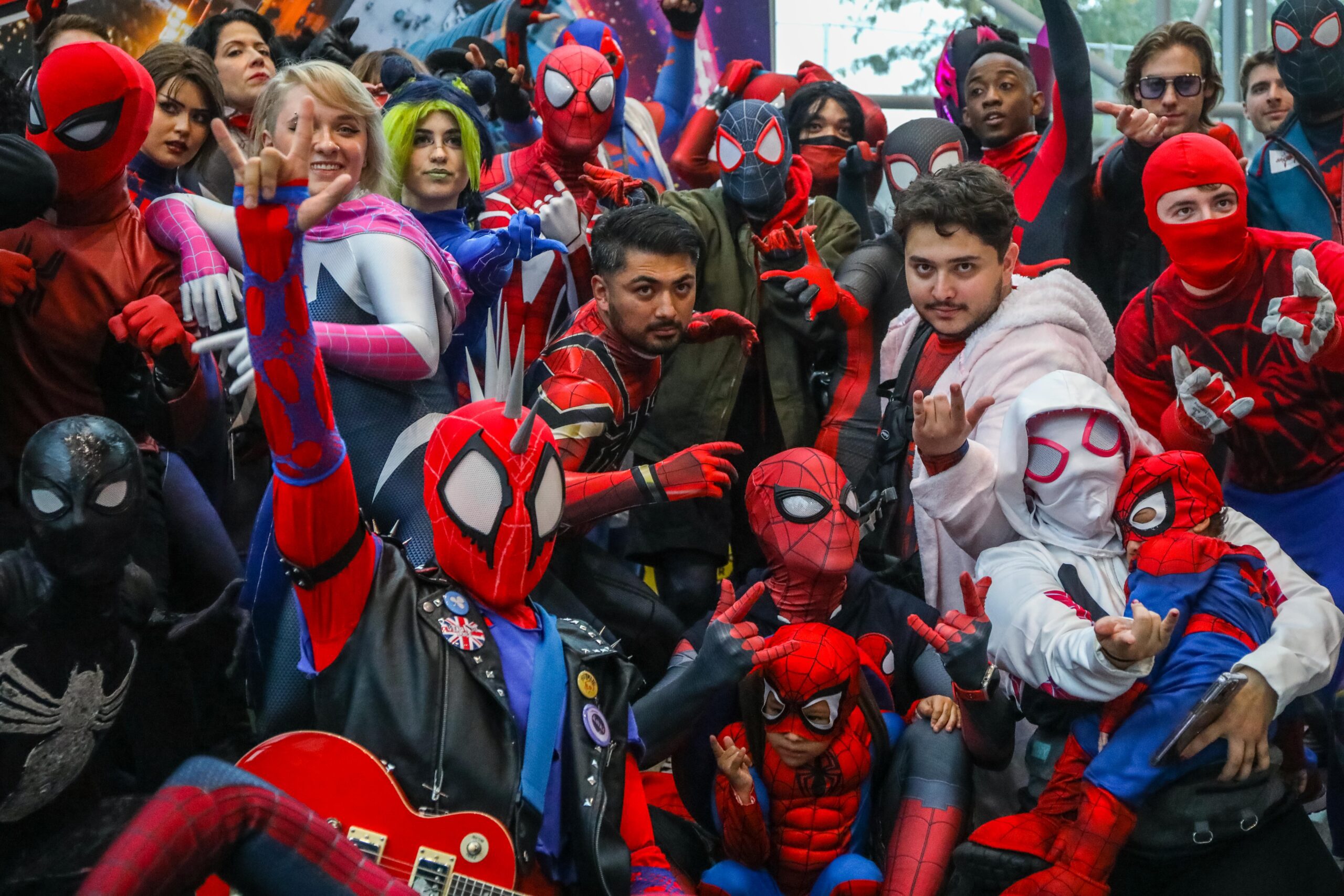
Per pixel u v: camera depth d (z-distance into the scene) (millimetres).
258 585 2369
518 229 3211
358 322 2939
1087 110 3969
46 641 2092
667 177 5234
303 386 1972
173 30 6051
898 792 2990
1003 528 3021
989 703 2811
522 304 3682
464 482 2258
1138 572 2791
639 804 2359
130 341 2799
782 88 5266
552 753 2186
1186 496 2814
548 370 3211
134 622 2262
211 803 1350
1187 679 2641
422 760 2111
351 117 3010
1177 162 3332
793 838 2951
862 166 4344
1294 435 3439
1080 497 2867
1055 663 2670
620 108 4758
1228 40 8273
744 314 3828
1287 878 2695
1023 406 2895
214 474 3357
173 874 1309
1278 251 3400
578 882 2191
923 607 3258
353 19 4594
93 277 2906
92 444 2096
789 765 2941
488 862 2041
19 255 2807
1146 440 3109
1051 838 2719
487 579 2260
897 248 3971
